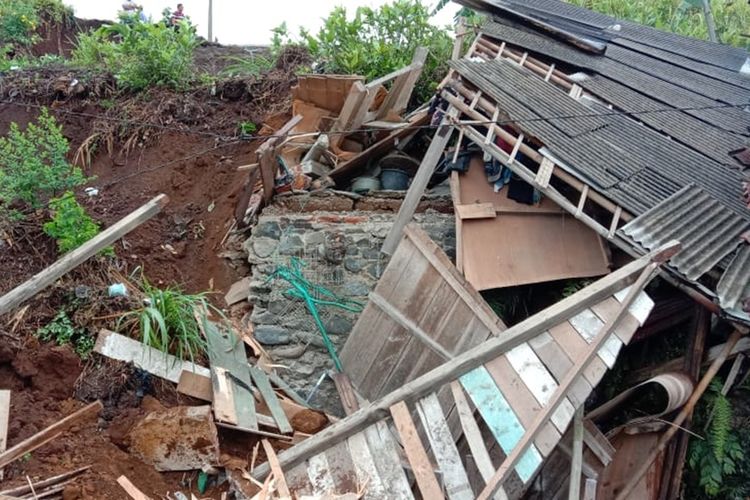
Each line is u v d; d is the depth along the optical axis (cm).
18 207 713
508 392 523
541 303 787
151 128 923
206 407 566
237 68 1069
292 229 771
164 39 1027
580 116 796
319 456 506
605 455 652
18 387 562
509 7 999
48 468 512
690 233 669
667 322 707
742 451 671
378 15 1046
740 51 1040
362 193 820
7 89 974
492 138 749
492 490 466
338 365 734
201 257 821
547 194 709
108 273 667
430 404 517
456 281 696
